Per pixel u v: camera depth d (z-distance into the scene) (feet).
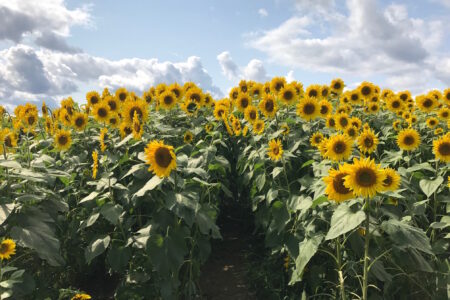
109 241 15.16
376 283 13.85
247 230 24.72
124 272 16.63
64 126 25.40
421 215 15.46
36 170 16.46
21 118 23.53
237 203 26.32
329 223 13.61
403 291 13.52
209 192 18.30
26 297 14.46
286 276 17.02
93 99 25.63
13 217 13.52
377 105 27.58
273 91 25.53
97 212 15.98
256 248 21.74
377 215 13.73
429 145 22.21
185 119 26.66
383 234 14.43
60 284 16.89
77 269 17.99
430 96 26.35
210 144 21.74
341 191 10.88
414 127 25.29
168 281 14.15
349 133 19.33
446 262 12.94
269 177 18.57
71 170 19.26
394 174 10.66
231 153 25.59
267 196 16.46
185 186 16.02
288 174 18.95
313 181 15.96
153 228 14.78
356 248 13.01
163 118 25.04
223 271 19.85
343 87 30.32
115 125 22.50
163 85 27.71
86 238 17.47
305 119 21.39
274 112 21.57
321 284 14.52
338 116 20.06
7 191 14.80
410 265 12.04
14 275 12.10
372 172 10.00
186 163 16.12
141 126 18.56
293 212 16.12
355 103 28.84
